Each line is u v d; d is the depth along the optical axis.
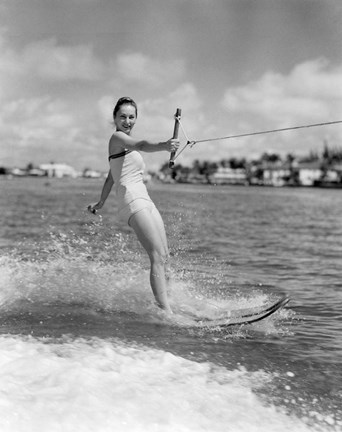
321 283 7.34
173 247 11.14
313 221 23.03
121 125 5.27
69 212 24.53
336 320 5.21
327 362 3.90
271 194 94.06
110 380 3.07
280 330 4.77
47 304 5.15
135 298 5.49
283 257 10.20
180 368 3.45
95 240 12.09
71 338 3.92
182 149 5.20
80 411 2.68
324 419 2.97
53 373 3.06
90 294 5.57
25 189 80.56
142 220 5.08
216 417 2.84
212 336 4.43
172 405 2.88
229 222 20.70
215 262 9.20
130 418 2.69
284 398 3.19
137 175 5.25
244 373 3.55
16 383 2.89
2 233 13.50
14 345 3.54
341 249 11.80
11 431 2.46
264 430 2.77
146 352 3.67
